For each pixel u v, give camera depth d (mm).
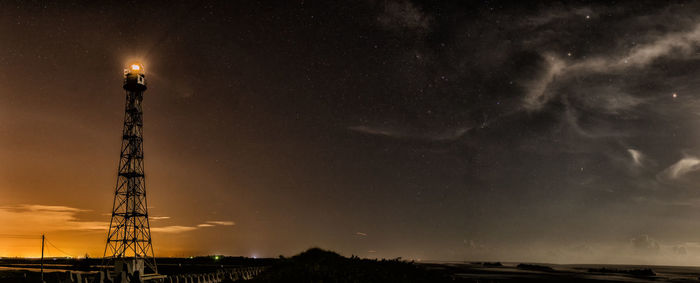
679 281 110312
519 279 92188
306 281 19672
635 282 96562
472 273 115938
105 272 14945
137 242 62750
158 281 19547
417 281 26250
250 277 35656
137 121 65938
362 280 21219
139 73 66875
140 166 65000
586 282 88688
